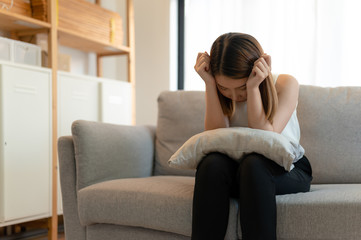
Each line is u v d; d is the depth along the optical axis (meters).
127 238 1.57
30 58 2.67
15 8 2.58
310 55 3.29
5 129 2.28
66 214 1.72
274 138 1.31
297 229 1.29
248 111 1.42
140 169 1.99
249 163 1.24
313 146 1.83
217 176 1.25
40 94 2.52
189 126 2.06
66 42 3.20
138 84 3.97
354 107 1.84
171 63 3.84
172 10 3.85
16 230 2.82
